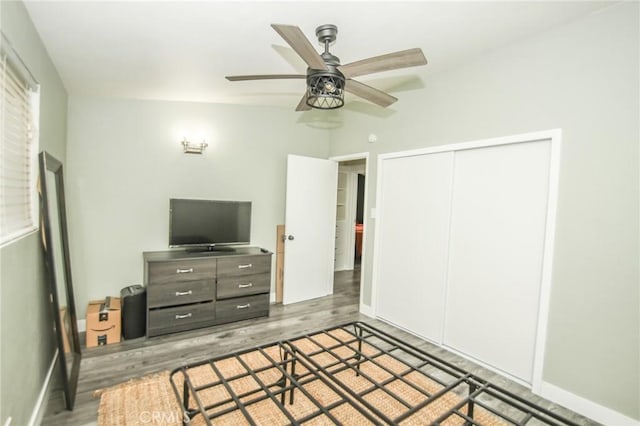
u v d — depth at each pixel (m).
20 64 1.61
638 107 1.89
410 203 3.37
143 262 3.43
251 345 2.93
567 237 2.19
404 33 2.23
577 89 2.13
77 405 2.03
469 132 2.79
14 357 1.55
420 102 3.23
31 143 1.93
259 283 3.62
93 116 3.17
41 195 1.95
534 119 2.35
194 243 3.49
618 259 1.97
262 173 4.14
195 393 1.43
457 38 2.35
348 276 5.85
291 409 2.01
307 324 3.50
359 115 4.05
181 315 3.16
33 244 1.88
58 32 1.95
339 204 6.42
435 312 3.11
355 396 1.41
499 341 2.61
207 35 2.09
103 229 3.25
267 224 4.22
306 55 1.78
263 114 4.11
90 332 2.81
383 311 3.67
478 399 2.23
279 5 1.80
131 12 1.79
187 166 3.65
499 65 2.55
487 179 2.70
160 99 3.46
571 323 2.17
